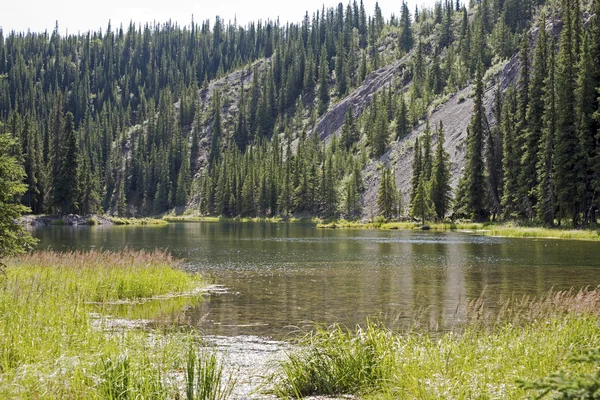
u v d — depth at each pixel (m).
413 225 93.44
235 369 10.51
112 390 7.56
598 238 52.78
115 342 10.58
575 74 61.38
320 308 18.25
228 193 161.00
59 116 118.31
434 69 173.88
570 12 69.94
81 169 109.56
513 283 24.20
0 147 18.02
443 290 22.38
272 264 33.62
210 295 21.16
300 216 143.88
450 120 134.12
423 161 112.25
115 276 21.31
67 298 16.70
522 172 70.31
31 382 7.86
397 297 20.53
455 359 9.66
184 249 46.03
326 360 9.38
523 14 179.38
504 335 12.06
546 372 8.87
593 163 58.44
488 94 126.81
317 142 180.12
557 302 13.94
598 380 4.41
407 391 8.19
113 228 90.00
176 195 186.50
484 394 7.83
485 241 54.59
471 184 85.25
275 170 153.00
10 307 12.95
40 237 60.91
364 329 14.62
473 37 168.75
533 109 70.12
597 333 11.80
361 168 145.38
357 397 8.52
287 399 8.52
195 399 7.89
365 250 44.88
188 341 10.56
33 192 103.31
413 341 11.30
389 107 172.62
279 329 14.82
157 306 18.55
